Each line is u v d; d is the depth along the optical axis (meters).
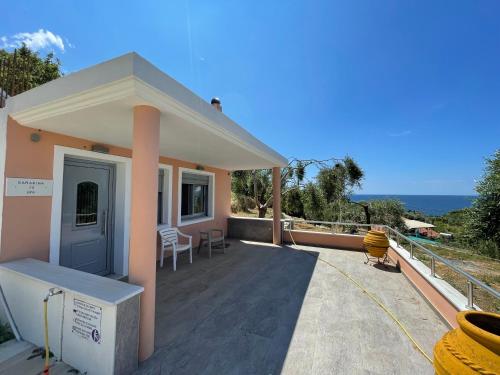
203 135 3.31
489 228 9.01
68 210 3.55
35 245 2.89
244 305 3.17
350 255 5.95
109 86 1.86
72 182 3.61
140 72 1.79
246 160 6.04
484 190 9.15
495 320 1.45
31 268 2.40
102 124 2.73
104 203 4.12
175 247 4.84
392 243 5.48
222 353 2.16
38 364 1.95
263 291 3.66
